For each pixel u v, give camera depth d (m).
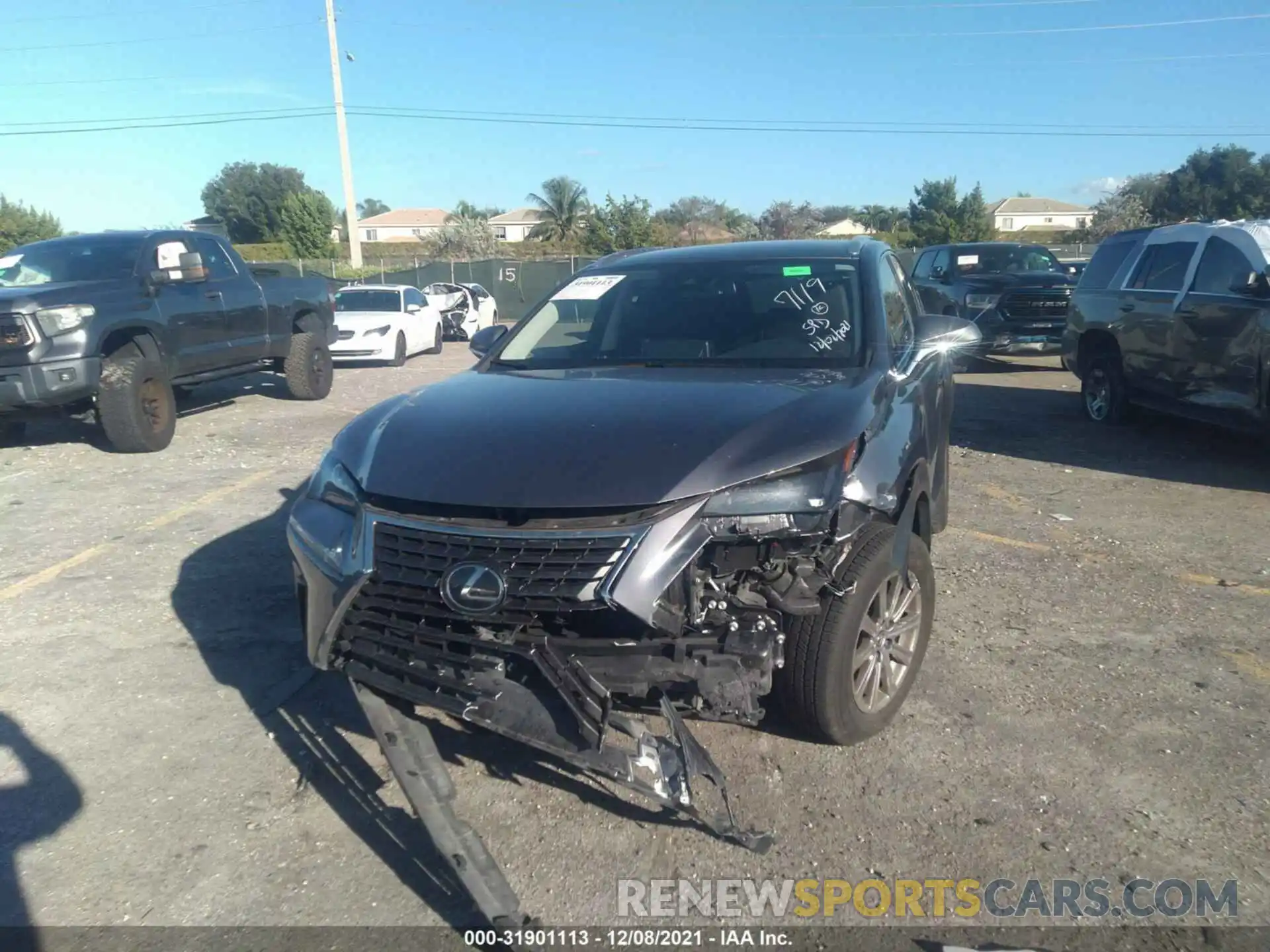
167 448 9.88
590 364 4.49
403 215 103.12
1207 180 47.72
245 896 3.12
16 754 3.98
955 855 3.23
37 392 8.74
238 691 4.50
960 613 5.22
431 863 3.28
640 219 47.28
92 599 5.64
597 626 3.09
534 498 3.11
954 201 52.84
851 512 3.40
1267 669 4.53
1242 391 8.08
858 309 4.55
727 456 3.22
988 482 8.05
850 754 3.79
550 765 3.80
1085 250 35.84
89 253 10.19
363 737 4.07
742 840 3.15
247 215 66.50
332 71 32.88
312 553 3.43
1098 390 10.52
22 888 3.18
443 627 3.13
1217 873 3.13
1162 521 6.87
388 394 14.18
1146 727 4.01
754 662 3.11
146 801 3.65
